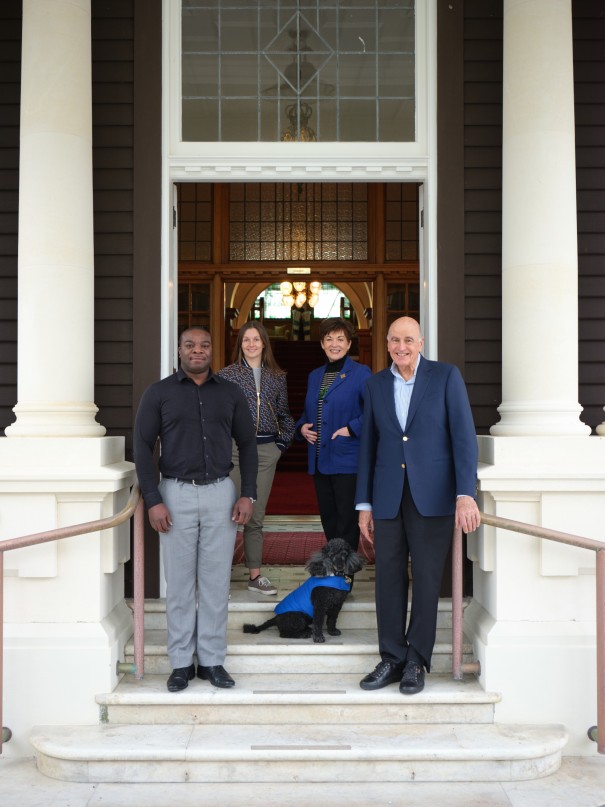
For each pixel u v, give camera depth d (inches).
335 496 161.9
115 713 135.3
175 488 135.4
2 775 126.8
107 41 170.6
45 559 137.6
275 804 116.8
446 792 120.7
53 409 147.5
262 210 408.8
